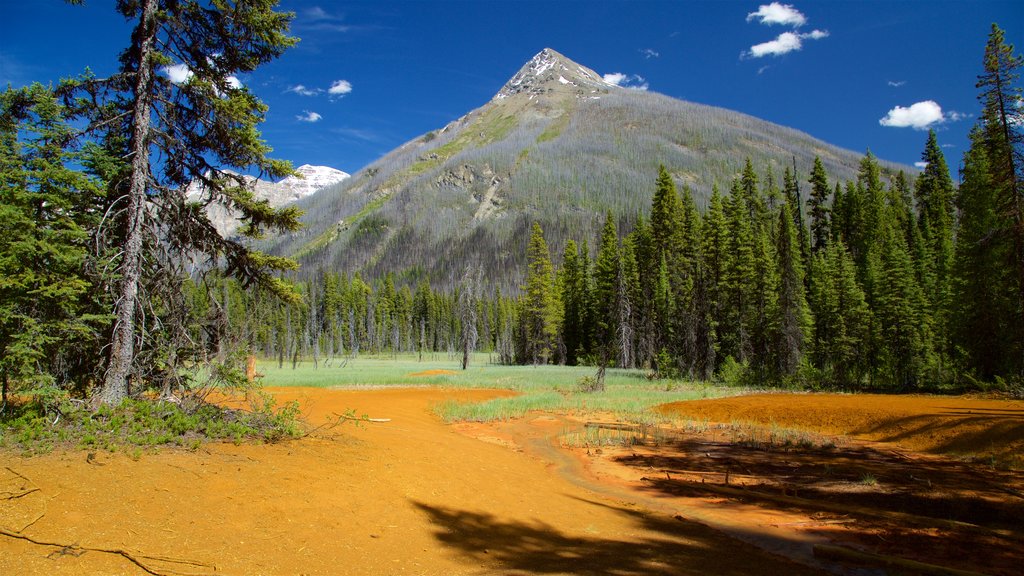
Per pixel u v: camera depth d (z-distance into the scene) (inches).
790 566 247.6
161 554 184.9
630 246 2305.6
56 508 201.3
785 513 350.3
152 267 390.3
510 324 3622.0
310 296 3422.7
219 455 295.6
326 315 3649.1
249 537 212.8
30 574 158.4
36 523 188.5
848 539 292.0
